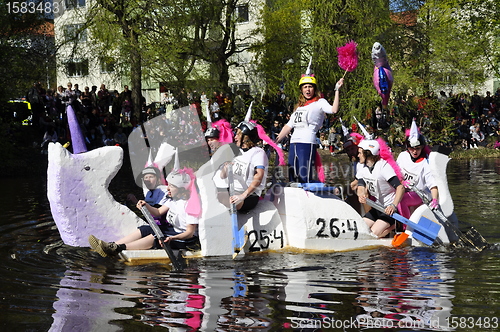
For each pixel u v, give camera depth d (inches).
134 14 713.6
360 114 758.5
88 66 780.0
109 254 223.0
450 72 840.9
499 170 611.8
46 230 279.3
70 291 178.7
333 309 160.9
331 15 773.9
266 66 831.7
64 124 712.4
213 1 753.0
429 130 821.9
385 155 257.0
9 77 716.7
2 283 187.5
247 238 236.2
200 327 146.8
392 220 263.7
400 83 753.0
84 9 737.6
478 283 187.0
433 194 259.9
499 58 904.9
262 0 837.8
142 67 720.3
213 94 755.4
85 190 239.6
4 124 667.4
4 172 606.5
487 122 917.8
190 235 231.9
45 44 778.8
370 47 764.6
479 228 282.2
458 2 872.9
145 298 171.8
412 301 167.3
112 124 749.9
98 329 145.3
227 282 190.7
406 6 843.4
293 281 191.5
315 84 258.5
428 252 241.3
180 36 722.2
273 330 145.0
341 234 250.7
